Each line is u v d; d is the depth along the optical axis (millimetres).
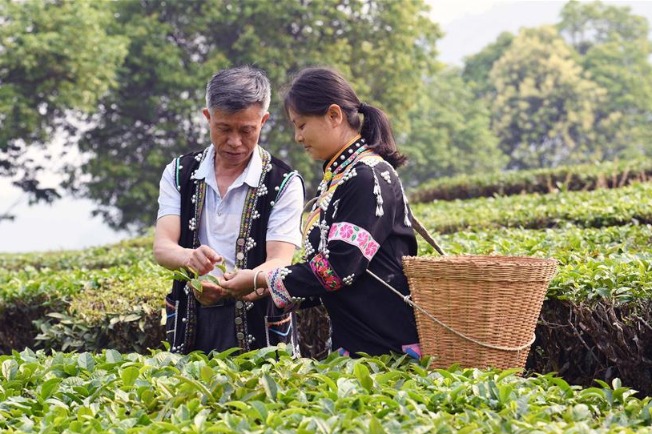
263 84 3904
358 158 3693
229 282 3775
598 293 4453
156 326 5820
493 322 3520
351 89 3748
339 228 3582
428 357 3604
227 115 3828
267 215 4059
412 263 3564
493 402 3096
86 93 25000
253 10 28062
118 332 5895
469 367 3553
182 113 27844
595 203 8930
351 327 3742
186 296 4086
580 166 15719
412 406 3006
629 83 53188
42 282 6727
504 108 52188
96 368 3652
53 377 3428
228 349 3830
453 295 3525
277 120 28078
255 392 3188
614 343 4461
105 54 24422
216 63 27734
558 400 3240
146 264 7523
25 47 23578
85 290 6430
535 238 6438
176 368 3467
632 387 4469
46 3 24688
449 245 6398
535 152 51875
